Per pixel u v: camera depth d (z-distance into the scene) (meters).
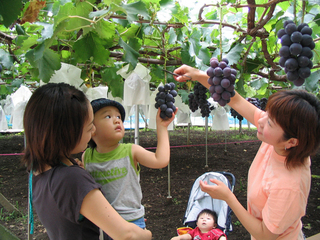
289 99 1.07
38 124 0.95
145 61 2.50
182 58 2.19
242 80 2.75
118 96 2.43
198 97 2.24
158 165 1.38
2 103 7.11
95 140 1.46
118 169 1.41
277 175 1.18
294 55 1.15
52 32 1.32
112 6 1.25
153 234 2.90
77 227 0.99
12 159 6.44
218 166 5.61
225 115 5.16
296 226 1.23
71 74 1.76
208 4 1.79
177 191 4.17
